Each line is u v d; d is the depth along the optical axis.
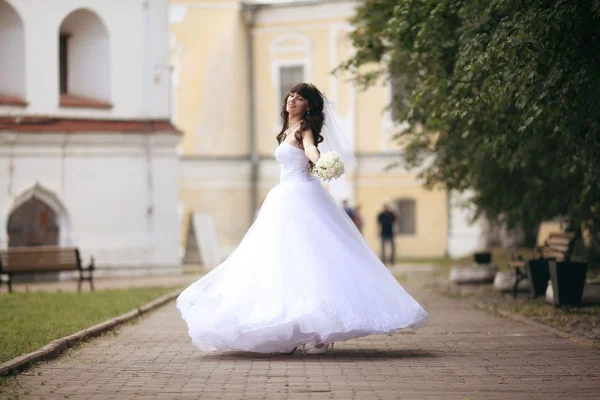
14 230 28.86
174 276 29.27
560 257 19.25
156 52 30.12
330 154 10.02
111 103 29.52
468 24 14.46
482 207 23.28
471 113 14.92
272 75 42.50
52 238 28.94
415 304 10.14
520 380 8.83
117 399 8.04
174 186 30.02
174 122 41.09
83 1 29.00
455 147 20.48
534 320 14.23
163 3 30.23
